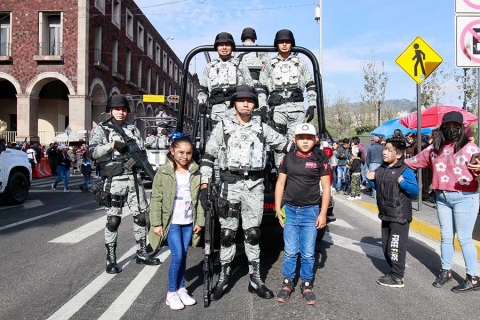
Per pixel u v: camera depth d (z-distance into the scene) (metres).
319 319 3.78
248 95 4.24
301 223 4.29
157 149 15.10
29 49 26.08
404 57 8.89
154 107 42.91
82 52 26.09
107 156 5.13
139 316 3.83
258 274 4.40
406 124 13.68
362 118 31.95
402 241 4.66
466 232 4.63
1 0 26.02
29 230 7.68
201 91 6.26
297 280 4.90
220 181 4.38
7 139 27.39
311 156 4.29
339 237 7.20
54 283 4.72
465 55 6.25
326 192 4.28
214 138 4.35
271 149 4.54
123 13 33.44
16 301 4.18
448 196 4.69
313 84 5.99
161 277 4.96
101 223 8.34
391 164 4.76
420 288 4.67
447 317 3.87
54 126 30.19
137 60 37.31
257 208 4.32
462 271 5.31
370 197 12.73
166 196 4.07
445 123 4.61
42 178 21.19
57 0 26.05
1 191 10.51
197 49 6.50
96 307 4.04
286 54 6.09
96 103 29.50
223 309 4.01
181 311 3.95
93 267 5.34
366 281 4.87
